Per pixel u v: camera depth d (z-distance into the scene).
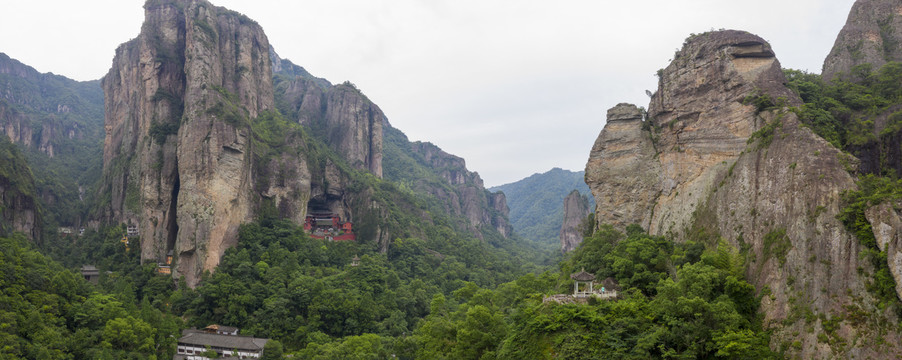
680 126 85.94
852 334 49.66
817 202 57.06
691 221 77.94
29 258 105.69
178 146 141.75
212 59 153.50
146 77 157.88
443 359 76.69
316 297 119.50
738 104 75.31
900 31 83.81
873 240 51.56
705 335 55.03
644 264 74.00
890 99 71.62
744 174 69.00
